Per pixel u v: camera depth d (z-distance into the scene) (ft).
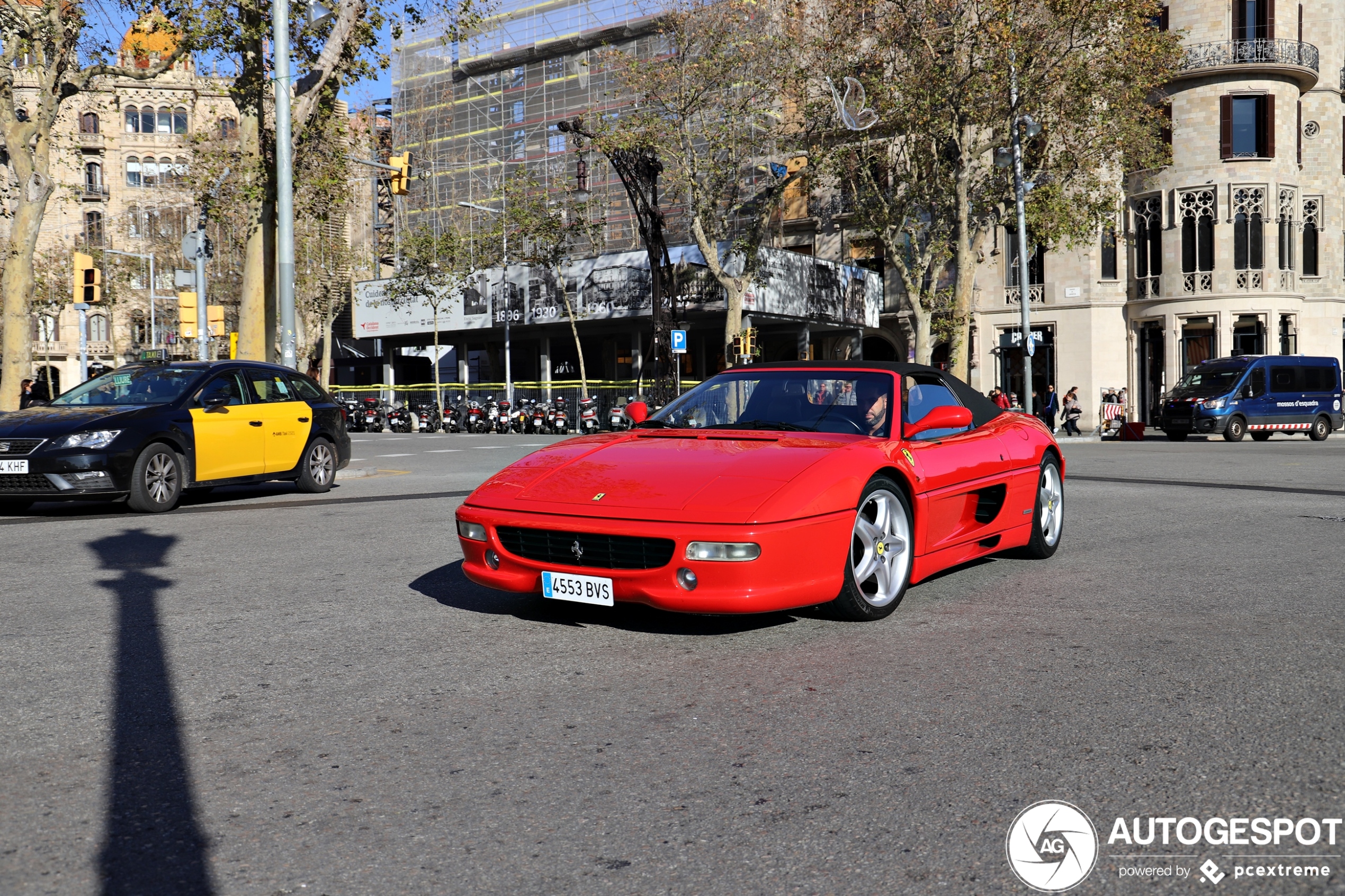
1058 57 84.17
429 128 160.15
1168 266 116.67
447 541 25.44
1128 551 23.40
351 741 10.87
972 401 21.20
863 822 8.72
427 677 13.25
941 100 83.71
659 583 14.49
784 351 140.05
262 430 36.65
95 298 65.98
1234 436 92.94
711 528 14.21
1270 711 11.56
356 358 169.48
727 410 18.90
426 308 137.90
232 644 15.12
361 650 14.66
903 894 7.50
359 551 23.88
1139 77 84.99
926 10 82.58
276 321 57.98
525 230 122.11
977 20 82.89
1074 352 121.80
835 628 15.85
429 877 7.82
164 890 7.64
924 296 96.32
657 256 100.58
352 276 155.63
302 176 61.52
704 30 93.61
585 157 147.74
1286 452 68.13
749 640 15.12
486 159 162.91
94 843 8.44
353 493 39.50
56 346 205.87
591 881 7.73
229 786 9.64
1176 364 117.08
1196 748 10.40
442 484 43.09
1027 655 14.17
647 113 97.66
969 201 95.25
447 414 125.08
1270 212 113.39
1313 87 119.03
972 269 91.86
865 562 16.19
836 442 16.84
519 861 8.06
